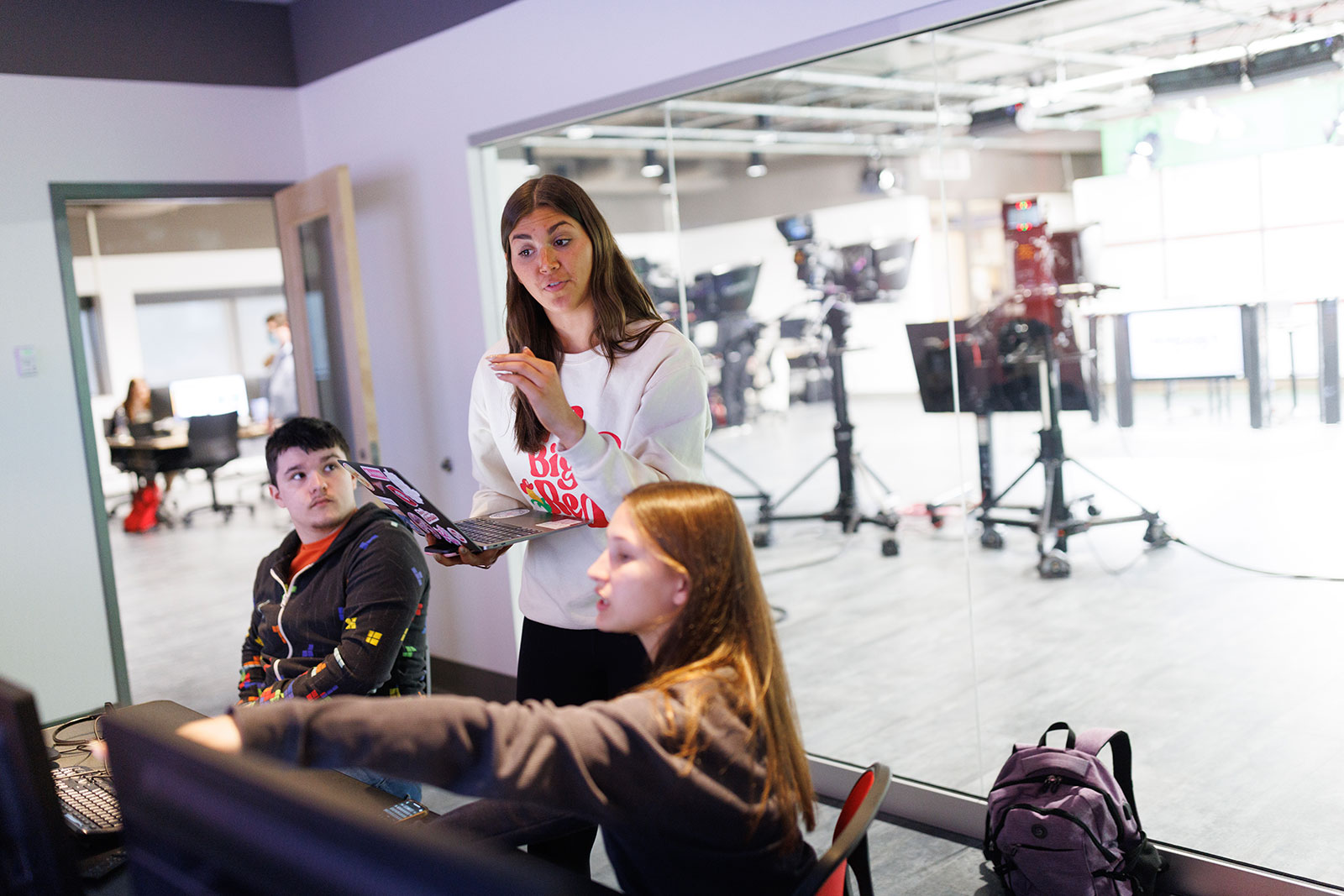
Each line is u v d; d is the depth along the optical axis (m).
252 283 13.19
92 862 1.48
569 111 3.57
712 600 1.20
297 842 0.77
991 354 3.40
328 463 2.25
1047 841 2.40
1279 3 2.41
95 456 4.27
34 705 1.06
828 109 4.54
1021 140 3.12
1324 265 2.47
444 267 4.16
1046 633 3.40
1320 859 2.41
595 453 1.73
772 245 5.89
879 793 1.39
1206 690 2.90
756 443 6.15
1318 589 2.62
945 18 2.61
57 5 4.12
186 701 4.54
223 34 4.54
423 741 0.98
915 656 4.11
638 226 5.64
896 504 5.68
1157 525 2.99
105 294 11.98
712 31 3.11
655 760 1.06
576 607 2.00
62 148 4.17
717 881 1.16
